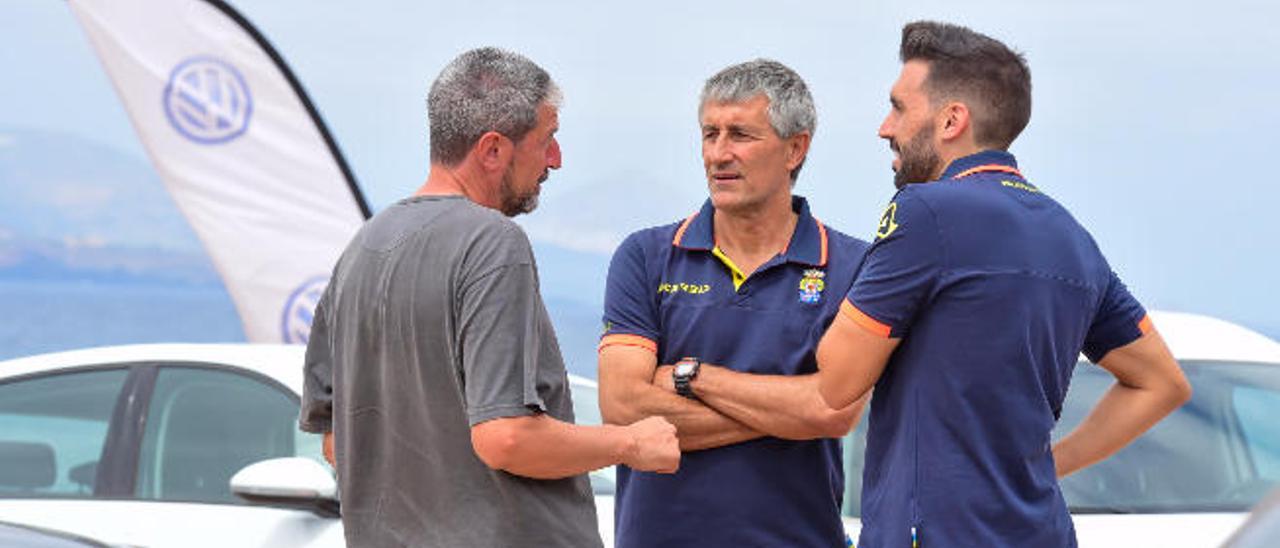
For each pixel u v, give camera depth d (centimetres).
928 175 509
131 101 1222
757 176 541
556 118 511
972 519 479
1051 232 493
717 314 546
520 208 513
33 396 793
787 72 545
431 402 490
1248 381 727
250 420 754
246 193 1225
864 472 505
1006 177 498
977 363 482
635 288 554
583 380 832
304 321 1223
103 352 798
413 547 496
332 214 1228
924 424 484
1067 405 700
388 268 494
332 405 522
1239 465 696
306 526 706
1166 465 695
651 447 494
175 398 770
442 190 505
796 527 542
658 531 545
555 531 491
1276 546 337
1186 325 779
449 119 503
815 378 530
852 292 491
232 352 779
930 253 482
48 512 760
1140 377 525
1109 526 663
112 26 1221
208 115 1223
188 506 744
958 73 502
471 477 489
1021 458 486
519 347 479
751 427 534
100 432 777
